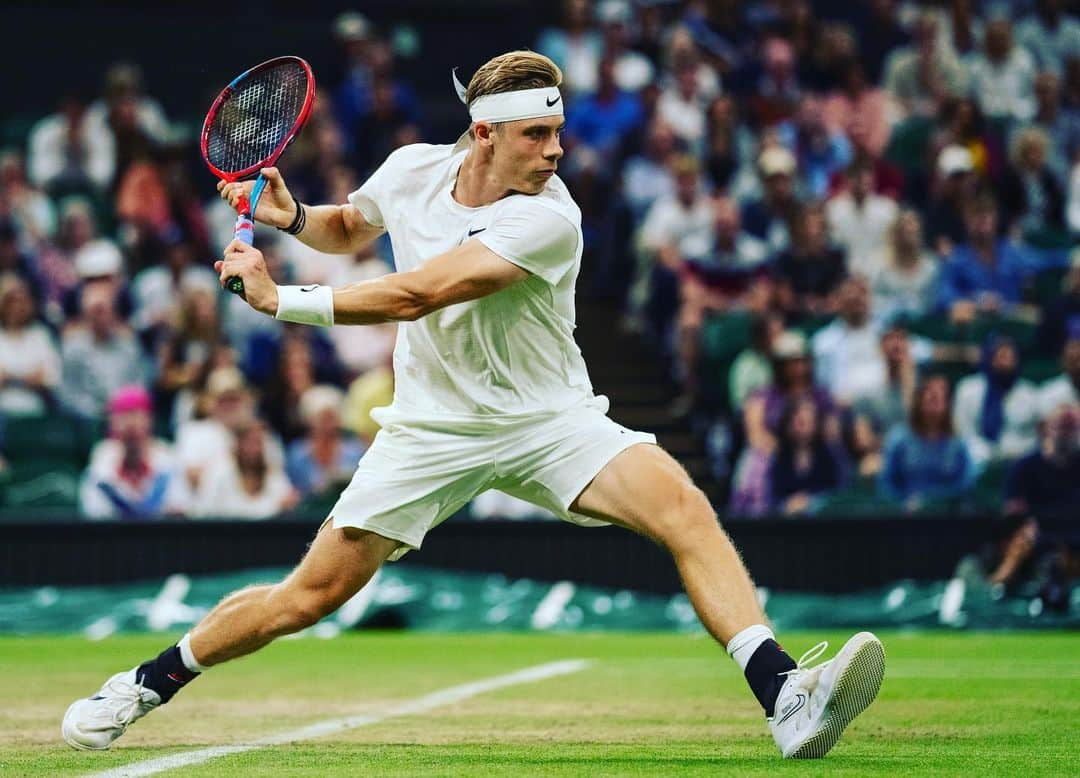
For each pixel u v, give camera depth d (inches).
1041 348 710.5
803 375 627.8
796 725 221.6
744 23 858.1
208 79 943.7
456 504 243.8
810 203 758.5
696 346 693.3
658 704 330.3
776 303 685.9
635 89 817.5
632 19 870.4
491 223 234.1
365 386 640.4
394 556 243.3
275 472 607.8
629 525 236.2
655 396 719.1
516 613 576.1
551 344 238.5
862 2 898.7
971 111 809.5
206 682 390.9
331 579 239.1
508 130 232.2
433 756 237.3
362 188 253.3
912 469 623.2
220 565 568.4
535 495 242.4
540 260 229.8
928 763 226.4
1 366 666.2
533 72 231.8
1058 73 882.8
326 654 482.3
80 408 672.4
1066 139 855.1
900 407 661.9
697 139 803.4
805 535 572.7
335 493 607.8
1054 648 492.4
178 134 859.4
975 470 641.0
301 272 724.0
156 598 563.8
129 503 597.6
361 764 226.5
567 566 581.6
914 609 569.0
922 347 690.2
